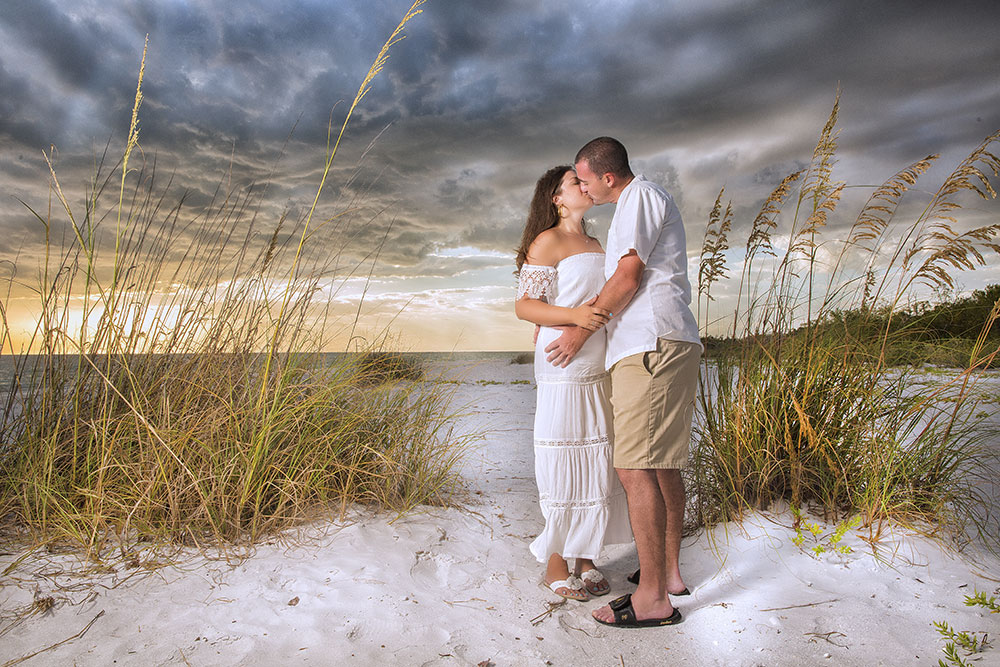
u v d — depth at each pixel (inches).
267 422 122.6
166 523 113.0
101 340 127.4
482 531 128.0
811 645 82.3
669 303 95.0
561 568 105.3
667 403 92.4
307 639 83.8
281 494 122.1
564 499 103.0
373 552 110.7
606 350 103.3
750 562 107.4
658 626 90.7
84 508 113.5
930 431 118.6
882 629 84.7
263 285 137.6
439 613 93.1
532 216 109.9
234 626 85.8
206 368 135.9
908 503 113.8
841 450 121.6
